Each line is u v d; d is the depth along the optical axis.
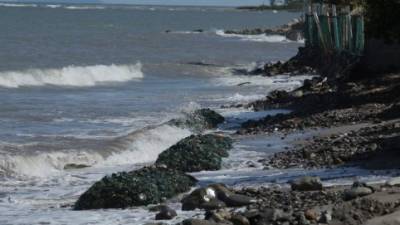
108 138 60.44
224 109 81.19
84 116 73.50
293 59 140.88
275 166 47.81
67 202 39.19
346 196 32.06
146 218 33.56
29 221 33.56
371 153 47.66
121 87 109.25
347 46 101.00
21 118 70.12
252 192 35.81
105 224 32.47
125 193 38.06
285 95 87.69
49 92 98.19
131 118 73.44
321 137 57.41
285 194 34.78
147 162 54.06
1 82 104.69
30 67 130.75
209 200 34.47
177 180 40.69
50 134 61.59
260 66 150.75
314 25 135.00
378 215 28.81
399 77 85.00
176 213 33.22
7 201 39.31
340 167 44.81
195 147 51.31
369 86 82.19
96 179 46.66
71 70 117.81
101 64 141.25
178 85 113.94
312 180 35.94
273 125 66.38
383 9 73.81
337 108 72.81
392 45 90.81
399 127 56.31
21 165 48.66
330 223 28.08
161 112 78.50
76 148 55.44
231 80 123.62
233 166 49.00
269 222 28.81
